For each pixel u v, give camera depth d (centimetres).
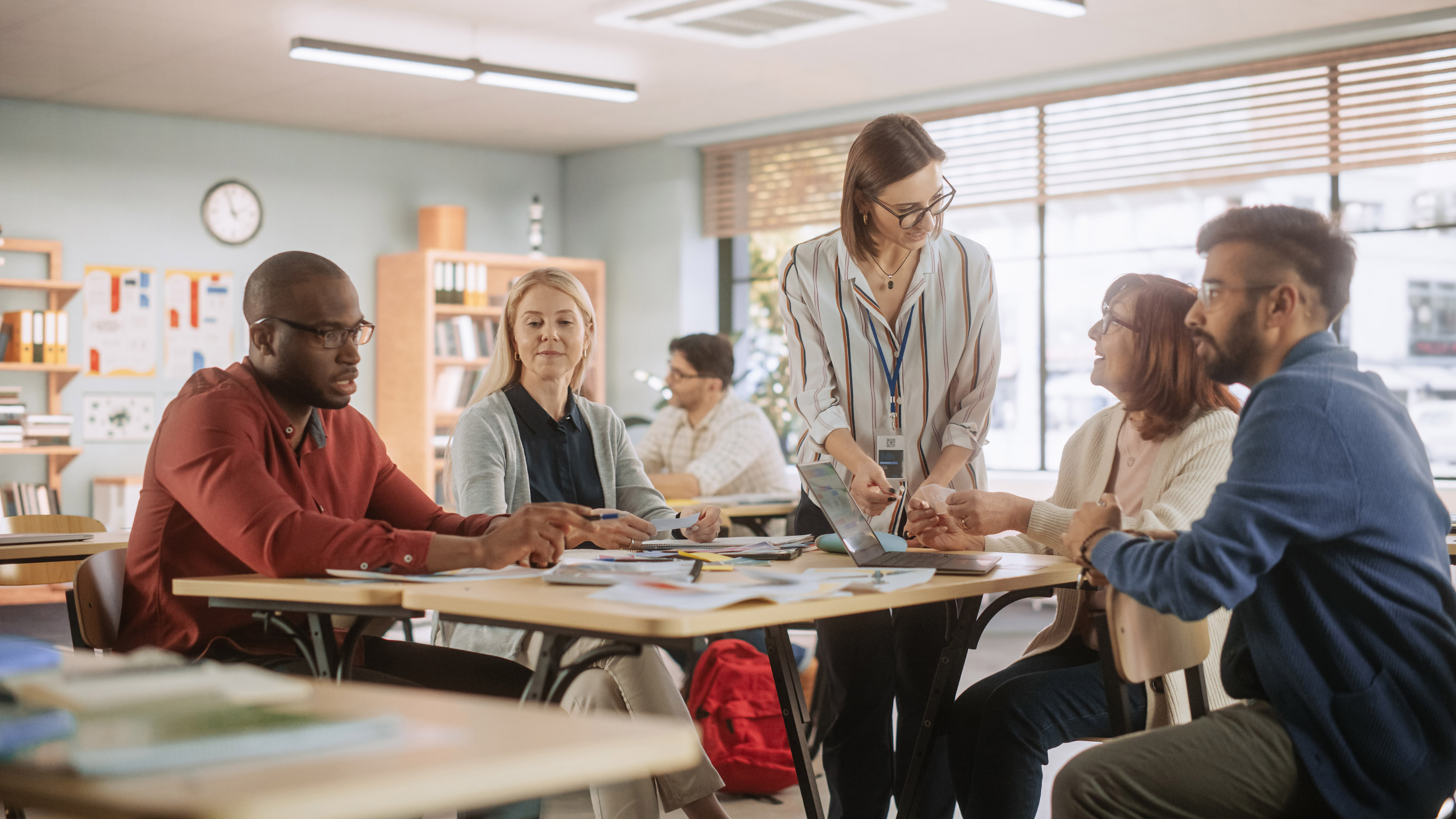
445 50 588
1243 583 149
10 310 661
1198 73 604
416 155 795
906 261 265
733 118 738
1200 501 201
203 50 576
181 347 708
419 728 87
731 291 804
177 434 193
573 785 81
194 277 712
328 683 107
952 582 179
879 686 256
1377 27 541
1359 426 150
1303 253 160
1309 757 150
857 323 267
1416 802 151
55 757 78
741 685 332
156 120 699
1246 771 151
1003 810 199
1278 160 590
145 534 203
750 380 781
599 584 169
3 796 75
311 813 70
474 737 85
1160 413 214
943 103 677
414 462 752
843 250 266
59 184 670
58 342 660
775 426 761
